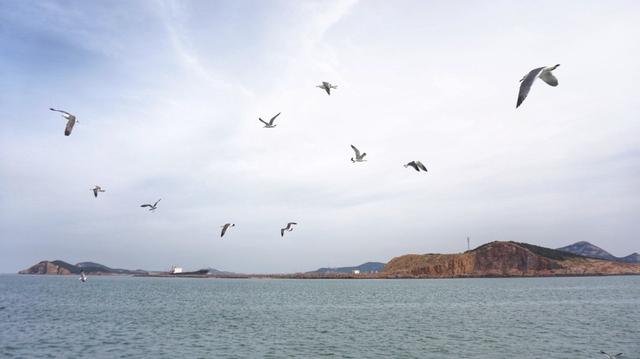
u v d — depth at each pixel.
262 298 96.94
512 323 50.59
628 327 46.75
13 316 58.62
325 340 39.97
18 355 33.97
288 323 51.69
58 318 56.41
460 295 100.50
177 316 59.19
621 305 71.88
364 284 184.38
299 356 33.66
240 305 77.62
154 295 107.94
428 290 124.75
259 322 52.72
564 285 144.00
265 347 36.91
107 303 81.44
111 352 34.94
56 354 34.25
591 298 87.31
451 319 54.97
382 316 58.81
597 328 46.16
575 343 37.91
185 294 113.31
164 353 34.62
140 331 45.19
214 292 124.31
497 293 106.50
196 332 44.56
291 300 89.62
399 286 155.38
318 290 133.88
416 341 39.25
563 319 53.97
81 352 34.94
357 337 41.53
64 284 183.12
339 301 85.94
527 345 37.12
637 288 121.88
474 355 33.62
